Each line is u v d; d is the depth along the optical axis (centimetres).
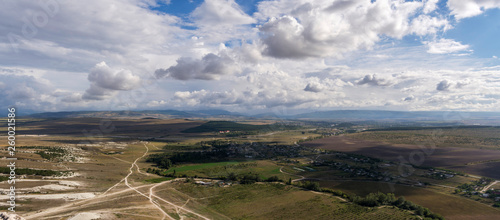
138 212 7781
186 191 10925
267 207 9394
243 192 11019
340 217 8462
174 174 13700
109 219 6819
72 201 8481
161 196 9956
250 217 8569
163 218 7650
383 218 8312
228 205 9581
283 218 8475
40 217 6875
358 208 9181
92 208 7806
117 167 14525
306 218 8450
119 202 8681
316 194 10788
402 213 8694
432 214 8481
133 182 11644
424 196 10306
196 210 8894
